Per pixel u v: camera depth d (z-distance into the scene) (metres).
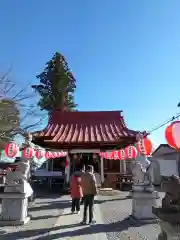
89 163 18.72
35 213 9.91
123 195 14.74
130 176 17.70
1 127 19.05
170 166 23.05
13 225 7.99
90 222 8.11
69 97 33.22
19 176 8.49
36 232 7.22
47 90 31.86
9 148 9.04
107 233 7.05
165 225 4.30
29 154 8.81
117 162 19.22
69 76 33.09
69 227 7.74
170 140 4.72
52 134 17.53
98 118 19.92
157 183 23.62
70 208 10.94
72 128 18.80
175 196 4.22
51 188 18.45
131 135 16.42
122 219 8.74
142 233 6.98
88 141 16.14
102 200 13.04
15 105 19.23
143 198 8.39
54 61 32.56
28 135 9.49
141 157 8.95
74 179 9.98
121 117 19.94
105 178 18.77
